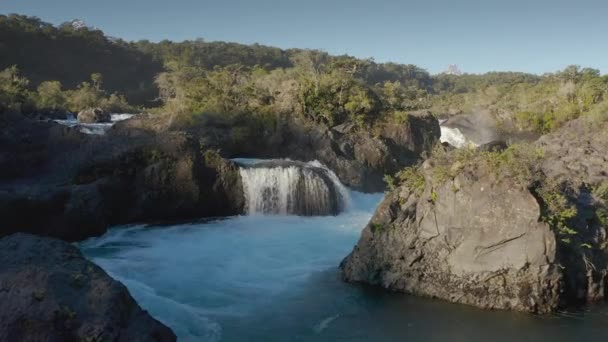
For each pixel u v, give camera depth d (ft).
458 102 331.98
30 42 375.66
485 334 41.91
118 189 81.87
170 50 479.41
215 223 83.82
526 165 47.96
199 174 88.63
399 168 135.23
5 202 64.90
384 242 52.24
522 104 223.51
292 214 91.76
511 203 45.75
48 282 35.53
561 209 46.68
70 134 92.07
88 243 69.36
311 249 67.41
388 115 158.92
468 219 47.42
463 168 49.32
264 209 91.66
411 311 46.47
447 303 47.88
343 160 124.26
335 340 41.63
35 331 32.04
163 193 85.20
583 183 58.44
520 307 45.62
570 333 41.88
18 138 88.17
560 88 208.85
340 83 163.12
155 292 50.31
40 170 85.87
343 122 156.56
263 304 48.60
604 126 103.91
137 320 36.83
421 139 159.43
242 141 127.75
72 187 74.13
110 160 83.87
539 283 45.16
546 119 195.42
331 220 87.04
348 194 97.81
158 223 83.15
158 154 87.10
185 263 60.54
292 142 134.21
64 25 440.86
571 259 47.60
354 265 53.98
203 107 138.00
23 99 217.77
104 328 33.50
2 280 35.29
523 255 45.01
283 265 60.34
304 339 41.78
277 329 43.45
